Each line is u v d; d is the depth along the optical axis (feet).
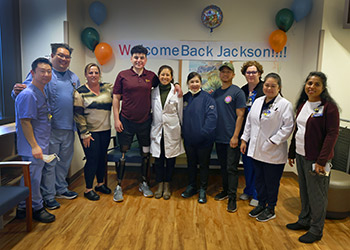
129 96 9.77
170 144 10.19
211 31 13.06
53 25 11.25
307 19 12.62
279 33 12.23
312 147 7.33
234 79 13.32
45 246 7.35
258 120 8.50
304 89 7.73
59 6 11.16
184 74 13.35
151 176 13.08
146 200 10.41
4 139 9.41
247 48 13.10
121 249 7.28
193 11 13.02
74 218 8.91
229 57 13.17
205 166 10.28
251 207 9.98
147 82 9.89
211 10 12.54
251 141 8.75
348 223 8.88
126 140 10.37
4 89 11.01
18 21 11.28
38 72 8.11
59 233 8.00
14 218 8.80
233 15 12.94
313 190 7.49
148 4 13.07
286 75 13.19
